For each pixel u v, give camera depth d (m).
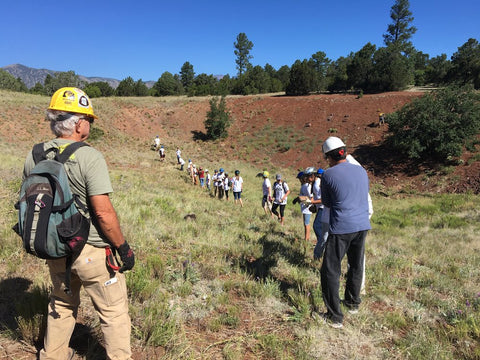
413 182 23.61
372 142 29.61
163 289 3.45
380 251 6.59
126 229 5.16
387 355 2.61
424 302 3.81
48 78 86.38
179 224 6.52
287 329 2.93
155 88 64.81
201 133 38.44
